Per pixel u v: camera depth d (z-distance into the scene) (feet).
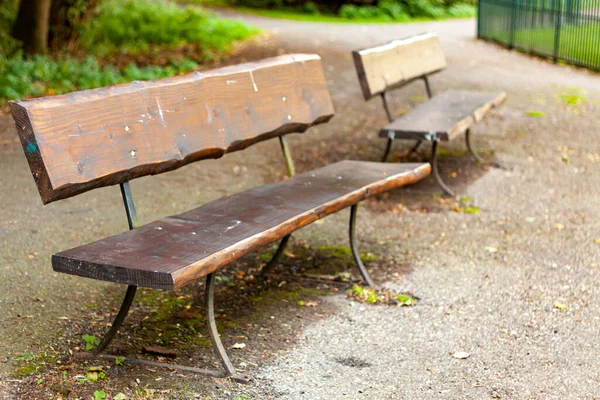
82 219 17.62
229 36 47.26
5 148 23.94
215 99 13.60
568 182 21.21
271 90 15.16
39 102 10.39
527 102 30.76
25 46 39.45
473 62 40.27
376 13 63.41
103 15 46.96
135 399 10.08
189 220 12.02
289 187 13.98
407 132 18.80
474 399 10.49
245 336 12.21
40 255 15.28
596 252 16.19
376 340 12.25
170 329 12.32
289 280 14.67
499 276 14.93
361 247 16.44
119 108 11.60
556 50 40.81
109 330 11.25
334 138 25.66
